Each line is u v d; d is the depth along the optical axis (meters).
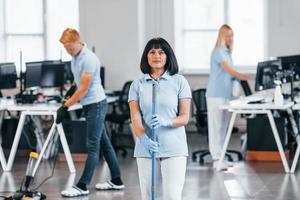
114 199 6.92
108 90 11.46
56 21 12.32
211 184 7.66
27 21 12.41
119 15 11.51
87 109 7.00
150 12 12.02
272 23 11.74
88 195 7.12
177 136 4.76
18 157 9.69
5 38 12.45
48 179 8.03
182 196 7.05
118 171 7.39
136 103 4.84
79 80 6.93
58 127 8.39
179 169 4.75
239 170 8.52
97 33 11.59
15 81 9.73
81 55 6.88
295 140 9.41
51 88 9.91
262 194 7.12
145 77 4.84
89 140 7.05
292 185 7.56
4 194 7.21
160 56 4.79
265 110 8.34
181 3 12.27
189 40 12.33
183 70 12.16
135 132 4.76
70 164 8.43
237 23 12.19
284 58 9.41
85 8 11.61
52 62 9.85
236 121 11.83
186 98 4.81
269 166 8.77
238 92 8.65
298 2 11.63
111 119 10.26
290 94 9.15
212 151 8.66
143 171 4.79
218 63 8.47
